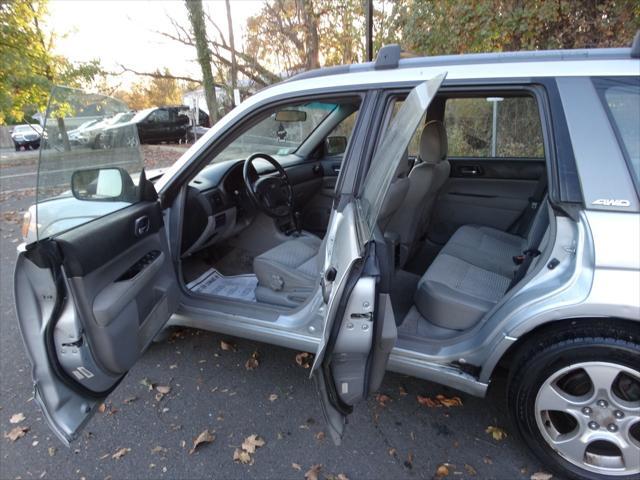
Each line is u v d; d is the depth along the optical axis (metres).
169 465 1.88
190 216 2.61
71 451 1.97
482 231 2.98
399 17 7.04
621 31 5.18
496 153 4.27
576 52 1.61
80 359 1.59
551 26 5.50
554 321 1.57
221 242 3.30
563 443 1.67
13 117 8.96
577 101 1.52
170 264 2.27
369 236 1.30
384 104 1.82
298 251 2.56
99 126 1.77
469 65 1.69
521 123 4.15
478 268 2.32
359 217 1.57
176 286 2.30
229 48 13.39
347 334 1.37
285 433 2.03
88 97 1.69
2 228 5.70
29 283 1.52
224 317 2.27
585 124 1.50
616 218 1.42
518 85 1.61
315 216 3.91
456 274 2.20
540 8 5.36
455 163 3.35
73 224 1.62
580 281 1.46
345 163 1.91
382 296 1.37
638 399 1.54
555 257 1.55
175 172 2.30
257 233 3.21
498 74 1.63
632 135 1.46
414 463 1.84
